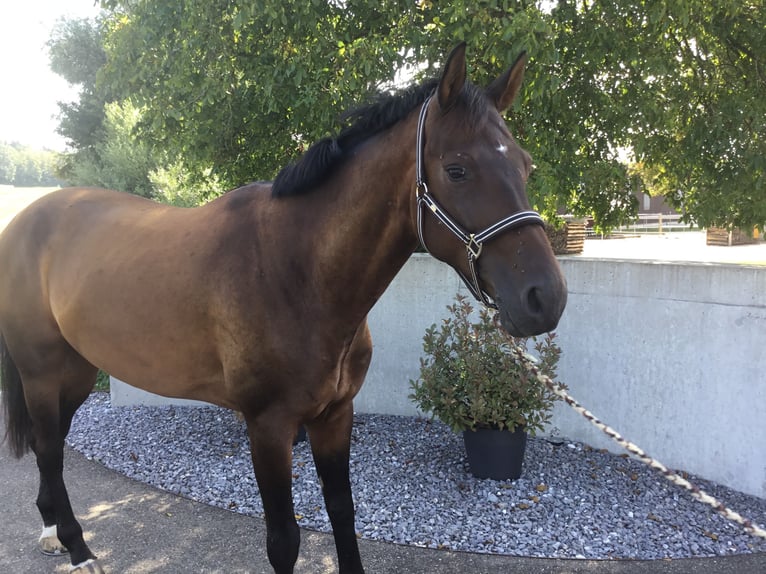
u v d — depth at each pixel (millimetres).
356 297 1824
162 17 3637
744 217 4035
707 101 3963
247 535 2852
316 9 3588
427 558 2611
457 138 1528
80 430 4520
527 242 1437
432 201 1578
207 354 1988
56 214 2584
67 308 2326
